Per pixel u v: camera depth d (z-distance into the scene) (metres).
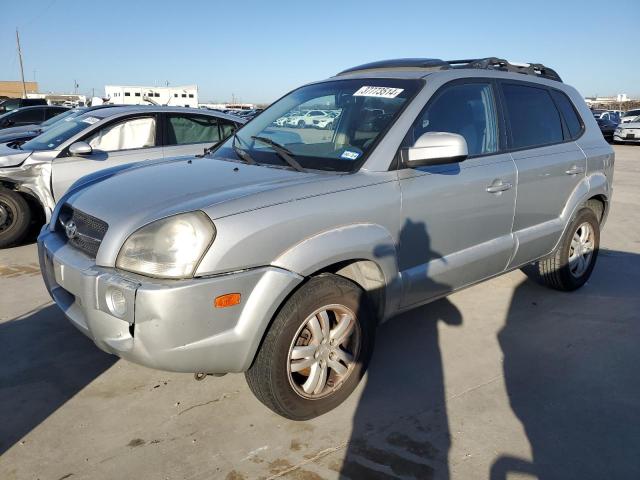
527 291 4.84
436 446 2.68
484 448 2.68
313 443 2.69
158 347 2.36
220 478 2.44
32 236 6.61
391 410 2.98
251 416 2.90
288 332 2.63
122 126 6.48
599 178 4.67
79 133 6.21
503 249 3.80
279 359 2.63
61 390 3.13
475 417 2.93
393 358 3.57
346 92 3.63
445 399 3.10
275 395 2.67
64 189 6.05
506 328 4.07
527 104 4.15
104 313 2.47
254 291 2.49
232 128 7.27
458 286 3.59
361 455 2.61
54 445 2.64
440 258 3.39
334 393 2.90
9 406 2.96
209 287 2.37
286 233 2.58
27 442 2.66
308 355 2.75
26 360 3.46
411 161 2.99
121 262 2.48
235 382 3.25
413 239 3.16
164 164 3.45
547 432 2.81
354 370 2.97
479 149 3.65
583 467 2.55
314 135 3.45
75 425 2.80
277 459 2.57
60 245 2.93
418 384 3.26
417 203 3.13
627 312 4.41
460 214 3.42
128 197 2.77
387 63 3.91
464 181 3.41
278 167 3.16
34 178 5.95
